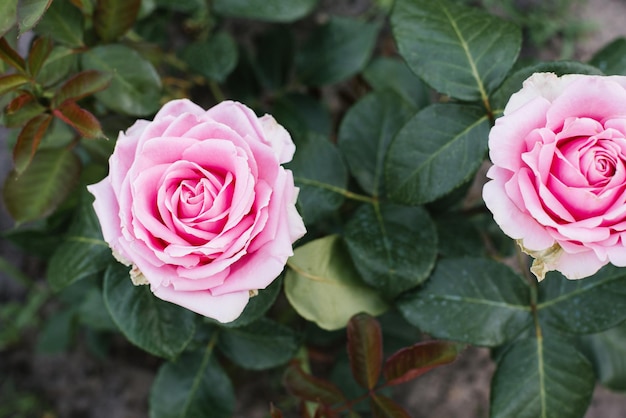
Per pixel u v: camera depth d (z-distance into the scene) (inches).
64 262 22.0
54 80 21.6
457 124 20.6
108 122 22.8
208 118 18.5
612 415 28.1
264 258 18.2
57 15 22.0
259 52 27.4
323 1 29.9
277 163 18.2
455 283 21.5
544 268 18.4
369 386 21.7
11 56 20.2
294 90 27.4
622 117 17.8
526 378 20.9
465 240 23.6
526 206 17.7
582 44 30.1
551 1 30.1
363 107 23.2
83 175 24.9
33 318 29.4
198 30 28.6
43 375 29.3
